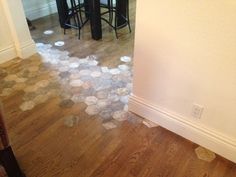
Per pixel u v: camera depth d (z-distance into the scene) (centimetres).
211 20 112
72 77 229
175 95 151
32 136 166
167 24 128
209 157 148
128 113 184
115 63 252
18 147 157
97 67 245
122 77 229
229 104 130
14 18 238
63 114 184
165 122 166
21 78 229
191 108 148
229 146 141
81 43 298
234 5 103
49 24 359
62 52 276
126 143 159
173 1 119
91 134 166
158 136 164
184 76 139
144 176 138
